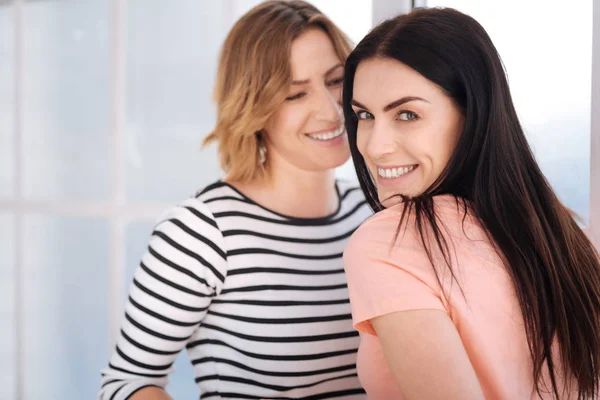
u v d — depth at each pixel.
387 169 1.02
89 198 2.09
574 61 1.30
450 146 0.98
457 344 0.86
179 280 1.34
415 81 0.95
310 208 1.48
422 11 0.99
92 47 2.07
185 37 1.91
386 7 1.51
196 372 1.47
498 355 0.91
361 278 0.93
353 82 1.08
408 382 0.87
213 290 1.39
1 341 2.28
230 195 1.41
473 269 0.91
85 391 2.12
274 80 1.35
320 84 1.38
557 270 0.96
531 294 0.92
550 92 1.33
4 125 2.27
